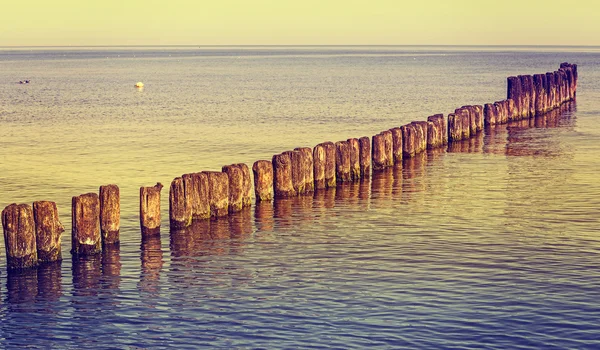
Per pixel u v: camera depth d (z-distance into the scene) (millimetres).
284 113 64812
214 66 191125
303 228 25828
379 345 16594
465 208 28188
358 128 53469
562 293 19203
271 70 162375
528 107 56625
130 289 20266
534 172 34969
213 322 18000
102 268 22000
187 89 100500
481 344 16547
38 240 22281
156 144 46094
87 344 17047
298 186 30562
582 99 72938
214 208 27188
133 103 78000
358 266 21656
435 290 19594
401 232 25078
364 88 97562
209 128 54156
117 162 39531
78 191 32375
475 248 23062
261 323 17859
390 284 20109
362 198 30188
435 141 41906
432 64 186500
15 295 20031
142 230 24875
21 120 61469
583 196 29750
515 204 28641
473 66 169875
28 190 32625
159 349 16703
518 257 22094
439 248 23156
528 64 179000
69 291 20234
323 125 55375
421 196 30391
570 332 17031
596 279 20141
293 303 18984
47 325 18109
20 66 197000
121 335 17453
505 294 19203
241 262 22312
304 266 21797
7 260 21969
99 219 23875
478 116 48125
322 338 17000
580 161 37594
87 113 67250
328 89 96500
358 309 18500
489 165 36969
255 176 29547
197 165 38406
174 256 23000
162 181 34406
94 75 145625
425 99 79000
